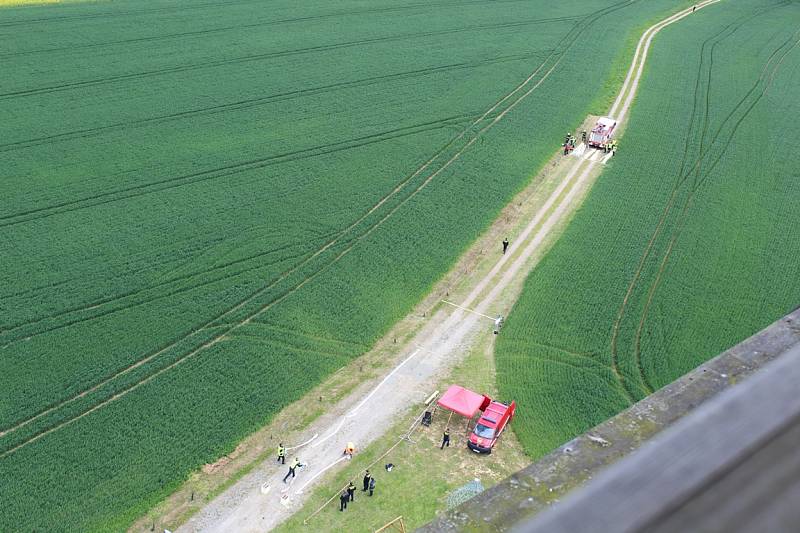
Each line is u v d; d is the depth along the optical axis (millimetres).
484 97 131625
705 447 6652
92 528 56719
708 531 5922
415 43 151875
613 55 153375
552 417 67375
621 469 6598
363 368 73312
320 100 126312
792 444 6520
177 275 83500
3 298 78750
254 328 77375
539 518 6309
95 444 63656
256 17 157250
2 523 56719
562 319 80188
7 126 110812
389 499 59062
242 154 108562
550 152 116188
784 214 102938
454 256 90750
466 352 75750
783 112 134125
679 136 123312
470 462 62719
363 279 85438
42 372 70312
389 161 109938
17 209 93000
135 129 112938
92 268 83875
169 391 69312
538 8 177000
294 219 94812
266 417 67062
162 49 138875
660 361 74625
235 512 58125
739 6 192250
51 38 138500
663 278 87750
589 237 95375
